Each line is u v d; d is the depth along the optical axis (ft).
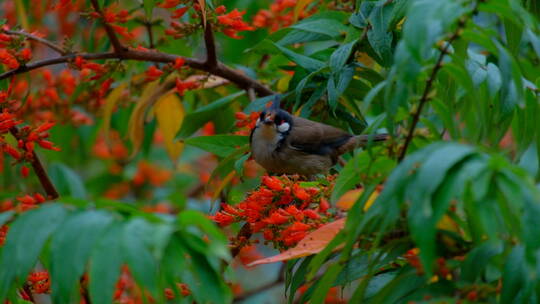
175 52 46.09
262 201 28.96
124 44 42.93
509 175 17.81
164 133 48.44
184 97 49.08
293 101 42.01
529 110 28.12
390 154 22.94
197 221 18.53
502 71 21.16
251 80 43.01
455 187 17.76
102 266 18.60
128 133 47.03
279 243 29.43
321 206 26.27
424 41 19.42
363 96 39.04
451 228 23.12
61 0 40.42
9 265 19.72
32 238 19.66
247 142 38.55
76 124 49.19
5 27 37.86
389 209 19.30
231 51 52.85
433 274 21.45
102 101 49.26
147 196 60.18
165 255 19.36
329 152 43.37
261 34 52.75
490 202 17.94
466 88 21.89
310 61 37.76
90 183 58.85
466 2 20.86
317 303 23.63
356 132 42.19
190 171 61.57
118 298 35.27
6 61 35.68
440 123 29.48
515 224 19.38
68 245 19.07
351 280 24.70
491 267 22.18
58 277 18.88
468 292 20.22
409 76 19.80
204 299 20.66
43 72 47.29
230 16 36.86
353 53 37.04
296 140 43.14
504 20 32.07
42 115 47.21
